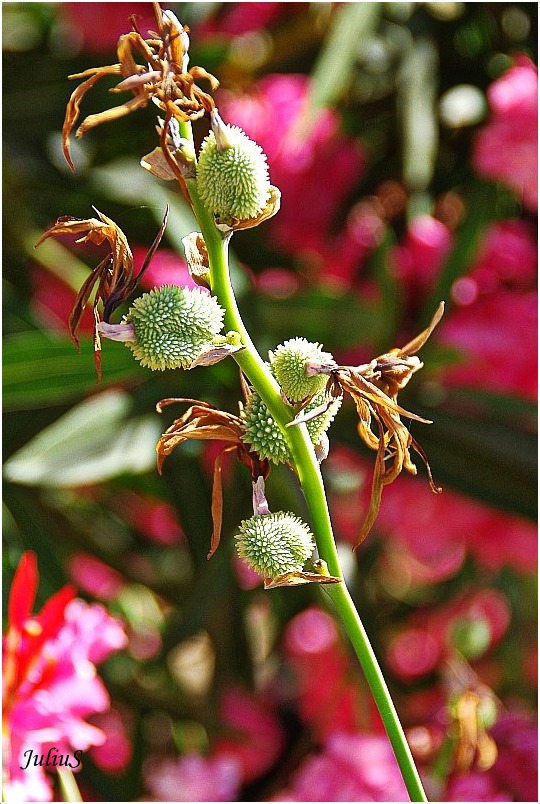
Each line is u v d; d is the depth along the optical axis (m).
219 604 1.61
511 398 1.36
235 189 0.92
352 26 1.40
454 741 1.20
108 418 1.33
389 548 1.95
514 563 1.63
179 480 1.58
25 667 1.07
